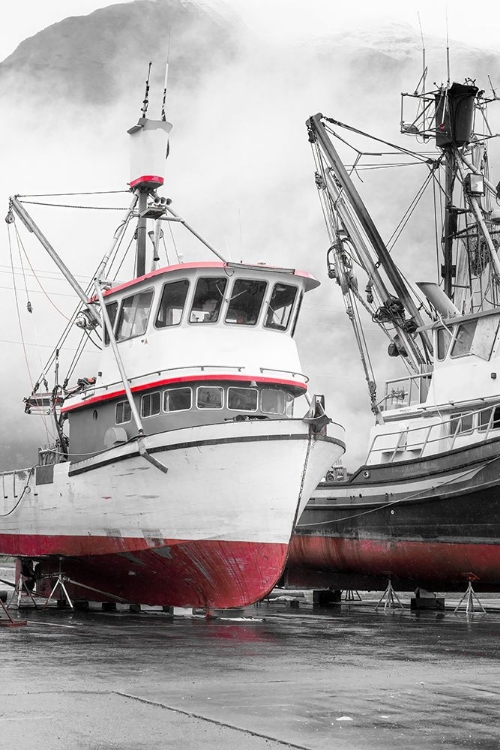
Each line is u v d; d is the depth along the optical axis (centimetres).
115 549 2169
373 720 873
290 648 1456
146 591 2223
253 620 2077
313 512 2888
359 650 1448
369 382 3100
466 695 1014
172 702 941
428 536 2480
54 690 1002
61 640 1509
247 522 1933
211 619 2053
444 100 3073
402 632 1800
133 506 2100
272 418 1897
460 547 2392
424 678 1138
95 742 773
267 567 1944
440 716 897
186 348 2156
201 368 2112
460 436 2586
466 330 2658
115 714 881
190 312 2181
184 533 1998
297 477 1912
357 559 2730
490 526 2317
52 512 2441
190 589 2098
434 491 2447
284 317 2281
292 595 3244
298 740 787
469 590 2362
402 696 1002
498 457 2278
